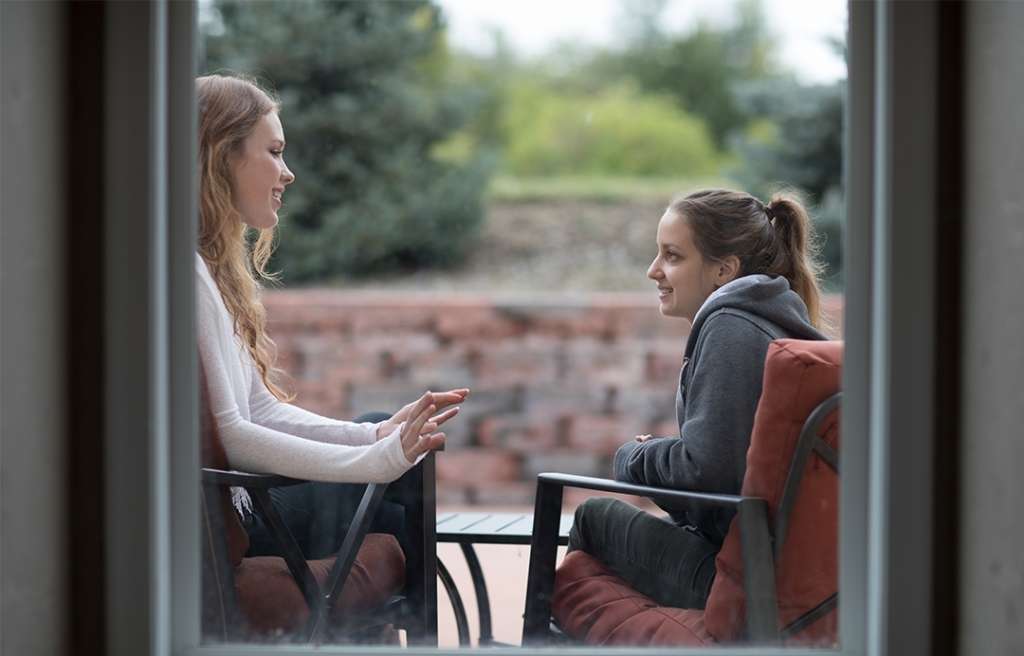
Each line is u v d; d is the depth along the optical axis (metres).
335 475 3.32
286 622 3.17
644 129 19.25
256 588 3.17
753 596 3.13
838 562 2.81
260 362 3.82
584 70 19.33
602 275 18.36
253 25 16.56
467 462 11.37
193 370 2.76
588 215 18.95
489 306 12.25
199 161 3.44
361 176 17.58
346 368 12.23
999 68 2.47
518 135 18.94
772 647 3.04
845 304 2.72
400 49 17.61
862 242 2.70
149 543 2.66
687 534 3.40
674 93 19.23
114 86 2.62
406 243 17.78
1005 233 2.45
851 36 2.68
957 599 2.66
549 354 12.01
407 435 3.39
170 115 2.71
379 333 12.24
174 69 2.71
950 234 2.65
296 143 17.23
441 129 18.23
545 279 18.05
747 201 3.92
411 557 3.58
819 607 3.00
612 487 3.44
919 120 2.62
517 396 11.93
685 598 3.33
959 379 2.65
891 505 2.65
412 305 12.27
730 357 3.39
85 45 2.63
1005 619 2.46
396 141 17.75
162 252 2.70
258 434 3.26
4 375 2.41
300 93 17.09
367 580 3.43
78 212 2.65
